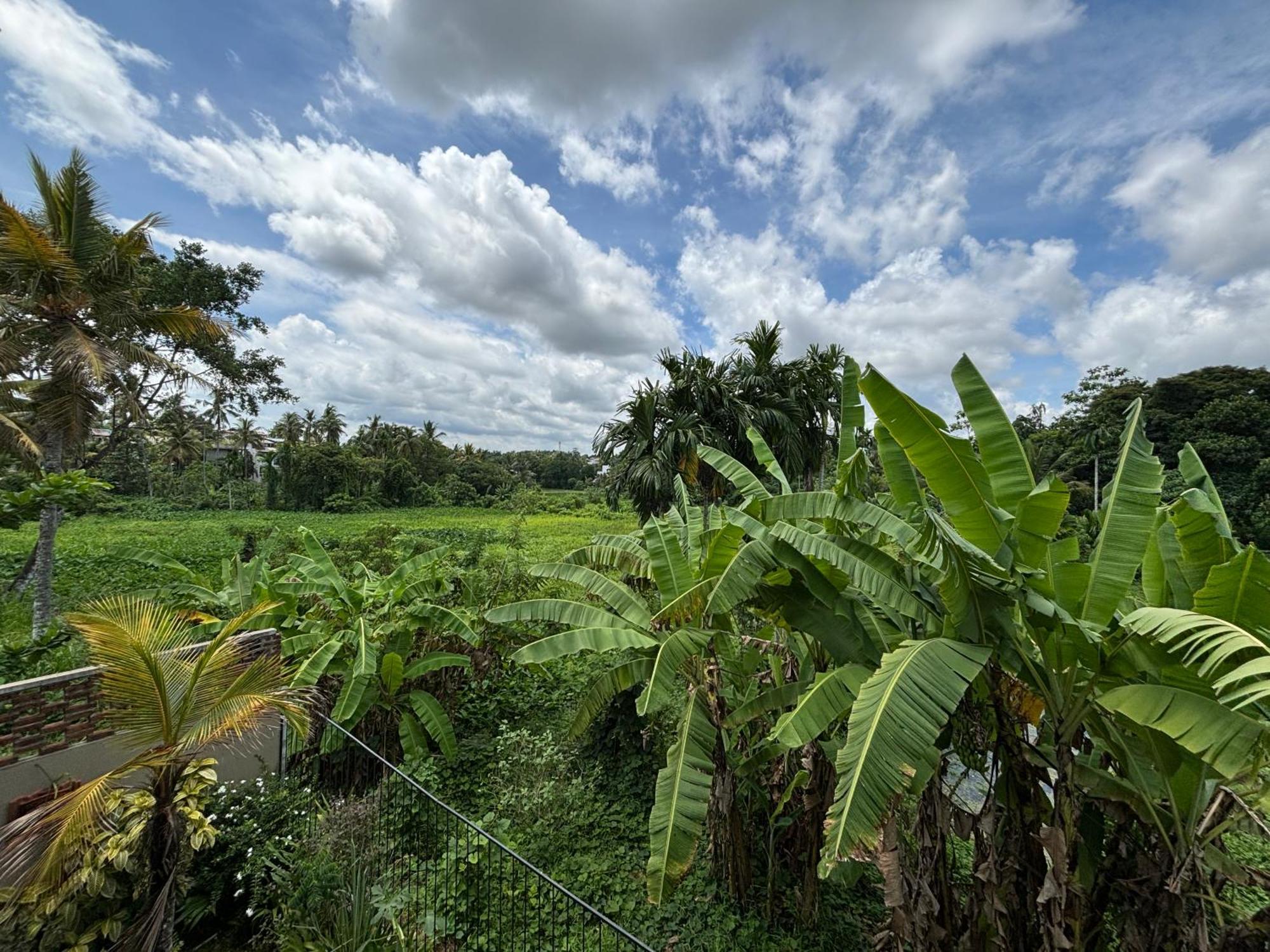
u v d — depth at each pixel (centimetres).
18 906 324
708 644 427
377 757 465
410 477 5531
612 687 438
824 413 1585
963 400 337
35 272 948
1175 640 247
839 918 459
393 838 475
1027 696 352
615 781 627
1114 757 305
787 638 502
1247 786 246
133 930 347
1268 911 249
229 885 444
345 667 660
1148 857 289
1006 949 296
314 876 402
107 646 353
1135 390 3628
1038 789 304
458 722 756
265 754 583
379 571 1242
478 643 698
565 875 477
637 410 1444
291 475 4788
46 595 1030
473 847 453
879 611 389
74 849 321
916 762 235
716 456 535
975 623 294
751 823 489
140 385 1522
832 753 402
